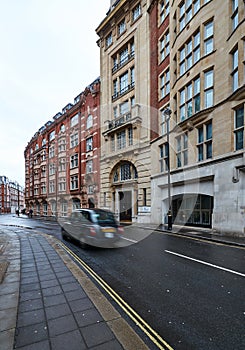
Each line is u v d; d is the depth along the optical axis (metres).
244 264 5.18
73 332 2.29
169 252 6.42
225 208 9.50
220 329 2.46
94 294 3.29
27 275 4.18
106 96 17.97
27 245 7.40
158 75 15.21
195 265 5.09
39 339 2.17
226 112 9.74
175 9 13.24
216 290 3.61
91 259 5.62
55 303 2.97
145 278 4.19
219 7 10.23
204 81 10.98
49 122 32.03
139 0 17.02
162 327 2.50
